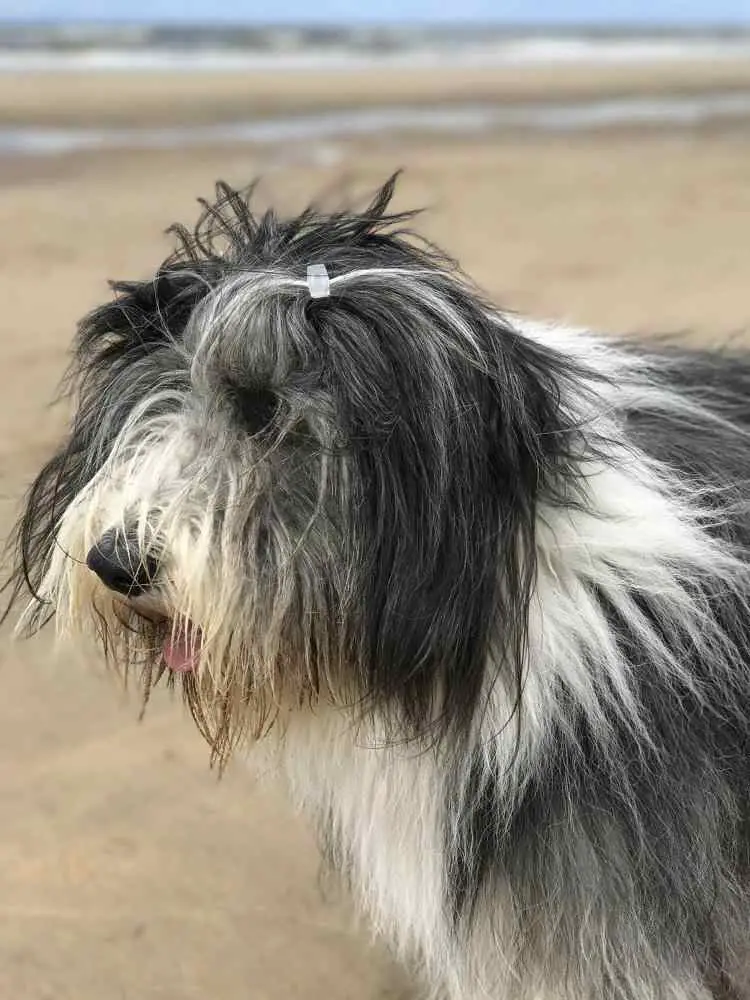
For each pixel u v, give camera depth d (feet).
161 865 4.47
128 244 13.58
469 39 92.43
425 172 19.07
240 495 3.05
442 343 2.99
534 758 3.18
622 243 14.12
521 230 14.82
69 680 5.30
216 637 3.06
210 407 3.12
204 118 27.20
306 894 4.38
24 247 13.32
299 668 3.13
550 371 3.15
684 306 11.24
